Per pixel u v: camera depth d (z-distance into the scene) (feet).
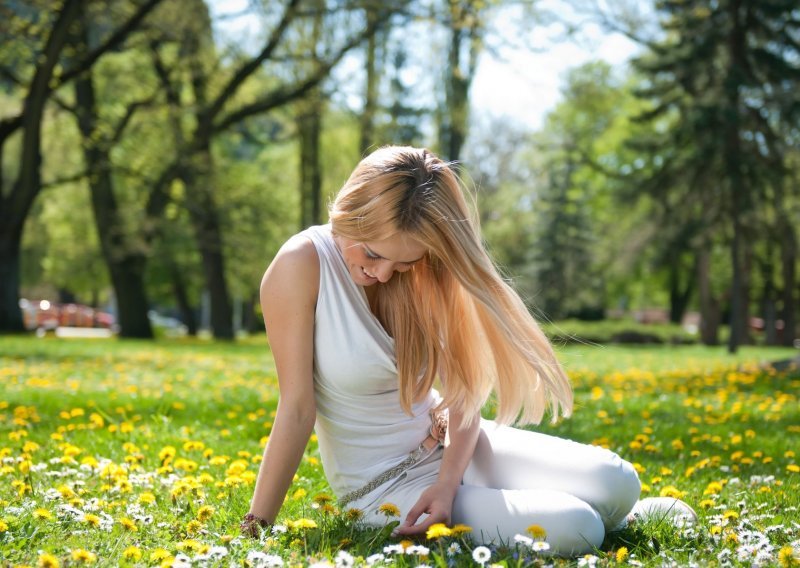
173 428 15.87
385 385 8.55
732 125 69.26
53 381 26.32
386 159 7.68
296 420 8.13
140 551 7.18
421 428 8.76
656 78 78.89
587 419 19.83
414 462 8.58
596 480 8.17
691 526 8.75
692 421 19.94
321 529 8.04
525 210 127.95
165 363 37.52
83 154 70.95
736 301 70.23
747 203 71.46
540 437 8.71
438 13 52.31
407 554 7.34
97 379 27.99
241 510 9.02
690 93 74.79
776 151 75.05
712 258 113.19
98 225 73.92
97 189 73.72
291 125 80.02
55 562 6.38
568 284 117.19
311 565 6.43
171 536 8.00
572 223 117.80
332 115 78.95
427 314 8.45
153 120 72.13
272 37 63.67
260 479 8.14
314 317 8.31
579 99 97.91
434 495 8.04
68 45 55.72
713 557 7.70
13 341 51.70
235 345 64.64
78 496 9.40
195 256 104.17
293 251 8.22
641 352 68.28
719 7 68.44
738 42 69.77
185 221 79.87
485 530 7.93
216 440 15.10
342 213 7.57
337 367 8.32
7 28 47.47
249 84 73.97
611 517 8.32
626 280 133.90
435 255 8.27
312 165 84.02
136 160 80.12
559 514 7.64
